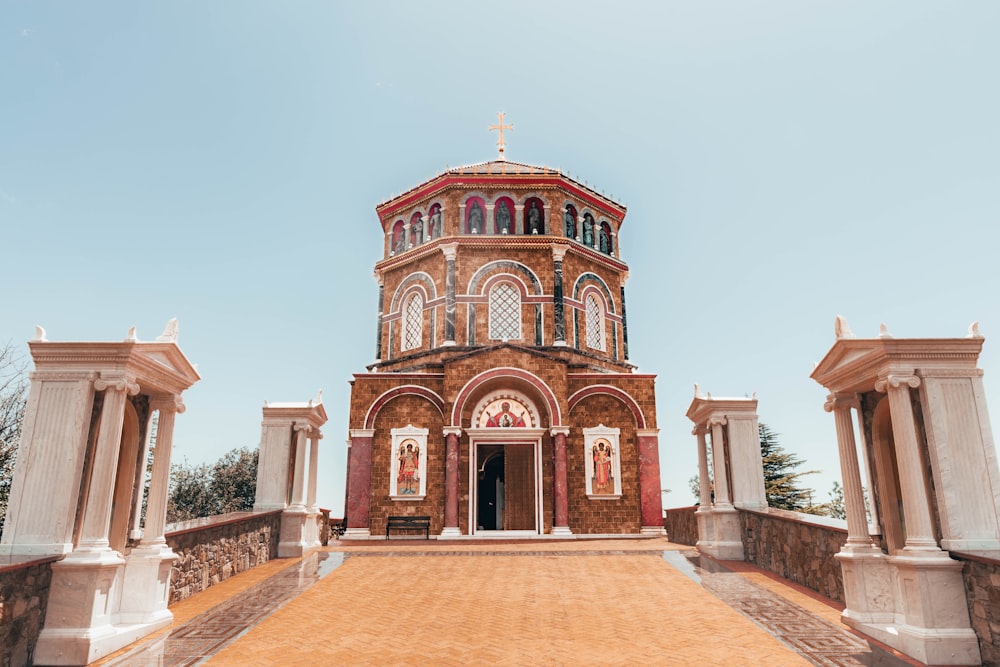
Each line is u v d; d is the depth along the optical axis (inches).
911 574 337.4
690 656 330.6
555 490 976.3
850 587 392.8
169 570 410.6
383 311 1236.5
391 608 442.0
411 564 645.3
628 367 1229.7
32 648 315.3
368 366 1210.6
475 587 515.2
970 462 346.9
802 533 514.9
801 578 516.1
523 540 921.5
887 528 404.5
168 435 422.6
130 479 412.5
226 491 1553.9
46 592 326.6
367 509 986.7
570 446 1032.2
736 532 668.7
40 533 334.6
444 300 1143.6
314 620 408.2
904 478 351.9
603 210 1296.8
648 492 1020.5
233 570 578.2
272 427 762.2
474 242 1151.6
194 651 340.8
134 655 333.1
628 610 432.1
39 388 354.6
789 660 323.3
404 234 1262.3
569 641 359.3
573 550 758.5
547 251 1161.4
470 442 995.9
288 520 734.5
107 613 344.8
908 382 355.9
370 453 1009.5
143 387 406.9
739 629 382.0
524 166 1299.2
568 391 1047.6
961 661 315.0
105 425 355.9
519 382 1013.2
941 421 352.2
